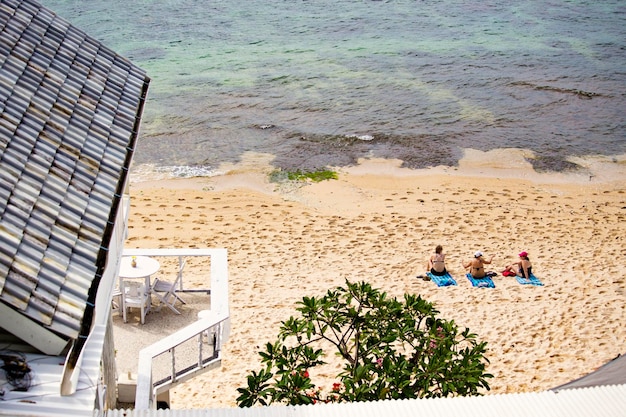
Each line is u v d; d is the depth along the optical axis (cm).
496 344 1398
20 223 570
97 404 688
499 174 2488
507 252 1825
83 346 513
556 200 2256
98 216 642
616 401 722
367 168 2494
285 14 4938
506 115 3128
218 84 3425
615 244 1895
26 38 874
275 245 1838
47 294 523
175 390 1233
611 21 5062
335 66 3794
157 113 2991
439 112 3133
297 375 866
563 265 1756
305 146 2689
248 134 2798
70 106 793
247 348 1362
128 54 3903
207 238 1870
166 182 2305
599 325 1475
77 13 4688
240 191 2241
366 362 927
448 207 2138
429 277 1666
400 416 687
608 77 3750
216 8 5012
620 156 2725
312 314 963
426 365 887
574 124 3053
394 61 3925
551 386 1259
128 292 1108
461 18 5022
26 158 650
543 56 4119
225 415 663
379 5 5303
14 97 730
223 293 1009
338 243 1859
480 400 715
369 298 995
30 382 496
